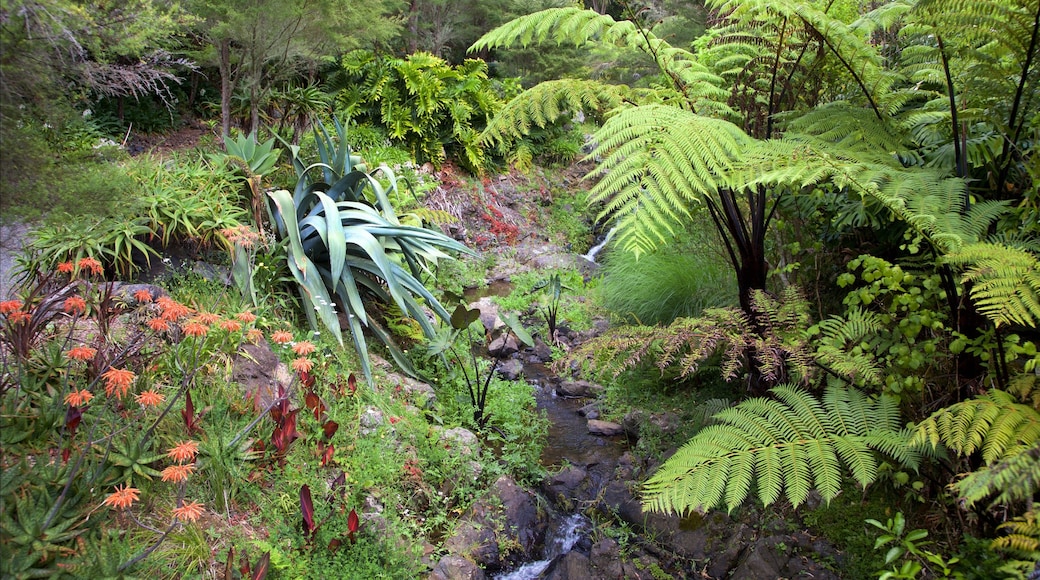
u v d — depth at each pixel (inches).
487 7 398.0
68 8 71.3
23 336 88.4
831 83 129.8
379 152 265.9
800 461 92.5
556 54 394.0
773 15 113.9
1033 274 77.7
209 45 192.9
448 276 238.5
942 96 122.9
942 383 108.6
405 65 292.5
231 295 137.3
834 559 104.7
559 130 373.4
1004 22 92.5
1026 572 79.1
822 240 141.9
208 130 241.9
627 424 152.6
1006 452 75.4
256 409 110.7
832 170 94.3
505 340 195.0
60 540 74.3
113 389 82.1
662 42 129.9
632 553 117.3
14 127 70.7
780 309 119.0
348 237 151.9
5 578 68.6
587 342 135.0
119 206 87.6
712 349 118.7
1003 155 104.3
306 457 112.4
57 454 82.7
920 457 91.9
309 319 145.0
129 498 71.7
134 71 97.6
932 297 110.0
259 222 154.7
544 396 174.7
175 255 143.4
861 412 99.3
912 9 99.1
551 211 331.6
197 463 95.6
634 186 100.5
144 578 77.1
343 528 101.1
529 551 121.0
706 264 173.0
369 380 138.1
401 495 117.5
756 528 113.9
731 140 102.2
